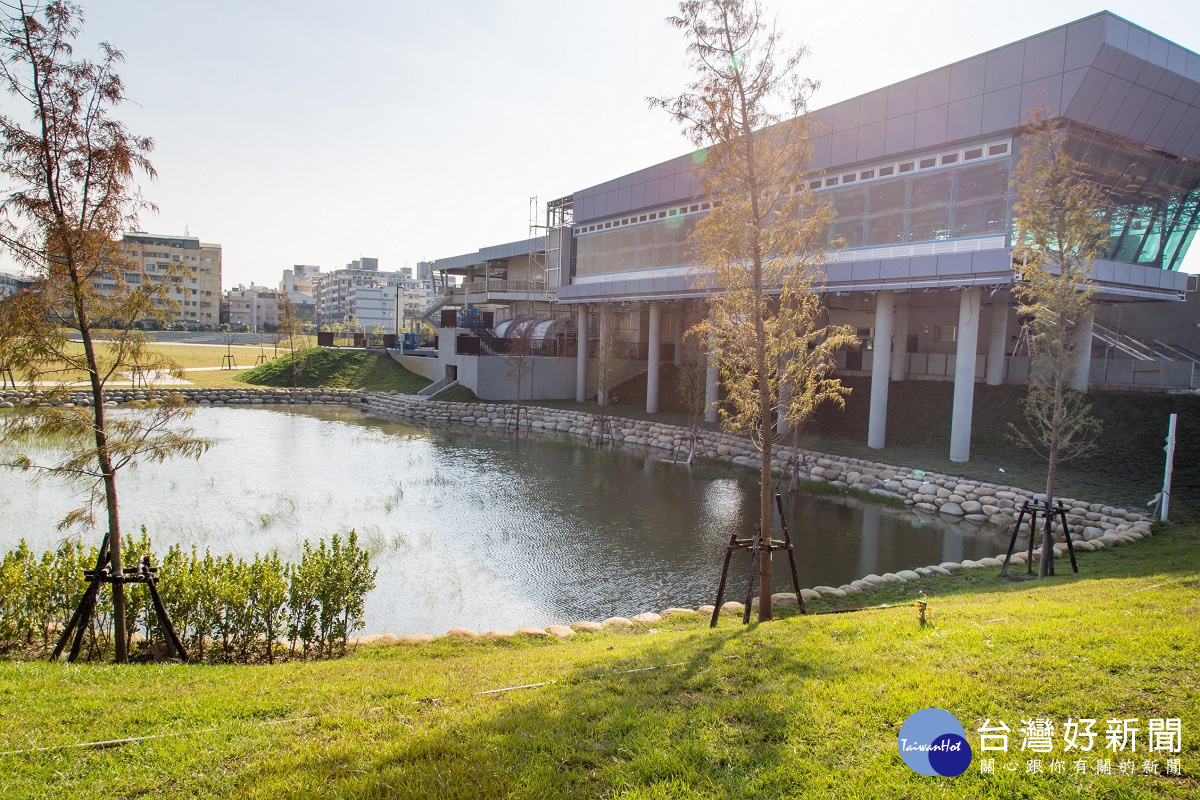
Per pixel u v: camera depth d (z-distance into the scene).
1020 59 21.16
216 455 29.05
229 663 9.02
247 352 83.75
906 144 24.45
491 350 49.38
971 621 8.10
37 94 7.84
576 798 4.40
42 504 19.55
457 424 42.50
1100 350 28.11
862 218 26.50
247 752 5.16
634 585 14.14
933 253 24.08
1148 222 25.14
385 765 4.84
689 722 5.42
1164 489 16.36
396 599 13.26
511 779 4.59
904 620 8.62
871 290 25.31
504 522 19.11
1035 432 23.27
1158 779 4.23
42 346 7.95
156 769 4.87
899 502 22.00
